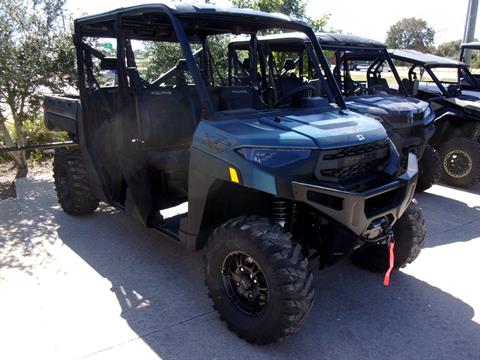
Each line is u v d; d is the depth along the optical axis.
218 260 2.83
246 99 3.81
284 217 2.82
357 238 2.72
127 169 3.67
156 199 3.67
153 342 2.80
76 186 4.64
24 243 4.21
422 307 3.23
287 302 2.49
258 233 2.58
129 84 3.81
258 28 3.73
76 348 2.73
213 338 2.85
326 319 3.07
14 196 5.67
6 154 7.12
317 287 3.49
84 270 3.69
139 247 4.15
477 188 6.41
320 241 2.97
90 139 4.20
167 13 3.03
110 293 3.35
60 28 6.17
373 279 3.62
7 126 7.37
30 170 6.72
